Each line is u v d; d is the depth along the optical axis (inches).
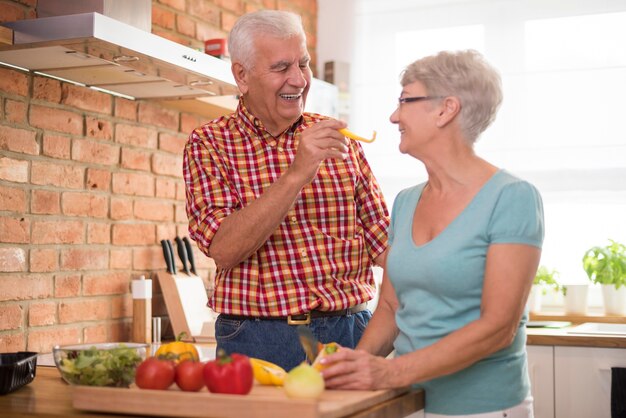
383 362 61.4
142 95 118.0
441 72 64.2
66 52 92.8
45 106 104.9
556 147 148.6
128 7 100.7
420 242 66.1
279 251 80.5
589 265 142.2
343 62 159.6
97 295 113.7
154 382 59.1
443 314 64.4
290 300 79.7
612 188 145.7
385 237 84.8
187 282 125.7
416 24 159.5
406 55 160.1
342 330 81.1
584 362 114.3
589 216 148.6
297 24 80.4
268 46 78.8
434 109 64.6
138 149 121.2
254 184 81.9
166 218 127.3
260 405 53.8
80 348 67.2
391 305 72.6
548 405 115.9
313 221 81.9
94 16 85.9
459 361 60.4
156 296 124.6
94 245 113.2
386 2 161.5
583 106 147.6
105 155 114.8
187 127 132.0
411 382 60.9
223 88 111.9
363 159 86.9
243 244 75.0
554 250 150.3
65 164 108.1
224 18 140.1
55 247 106.6
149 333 116.2
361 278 84.2
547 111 149.4
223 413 54.8
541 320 143.3
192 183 82.0
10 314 99.8
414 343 66.2
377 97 161.0
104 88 112.9
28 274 102.4
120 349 65.6
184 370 59.6
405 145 66.4
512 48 152.6
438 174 66.0
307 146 71.6
